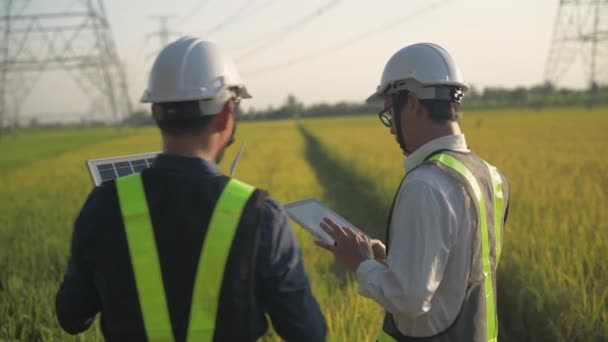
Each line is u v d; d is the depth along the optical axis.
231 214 1.78
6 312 5.60
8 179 21.45
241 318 1.76
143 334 1.78
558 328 5.00
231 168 2.33
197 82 1.86
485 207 2.30
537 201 9.59
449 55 2.36
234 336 1.76
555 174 13.34
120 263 1.80
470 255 2.22
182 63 1.87
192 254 1.77
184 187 1.81
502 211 2.48
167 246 1.78
